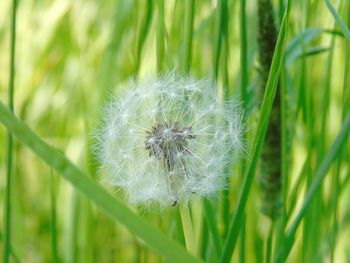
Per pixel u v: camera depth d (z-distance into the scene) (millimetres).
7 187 230
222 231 258
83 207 344
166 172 198
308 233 271
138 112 206
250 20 297
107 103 218
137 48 271
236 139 202
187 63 230
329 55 262
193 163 200
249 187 195
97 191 150
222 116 205
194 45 325
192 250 204
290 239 224
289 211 264
